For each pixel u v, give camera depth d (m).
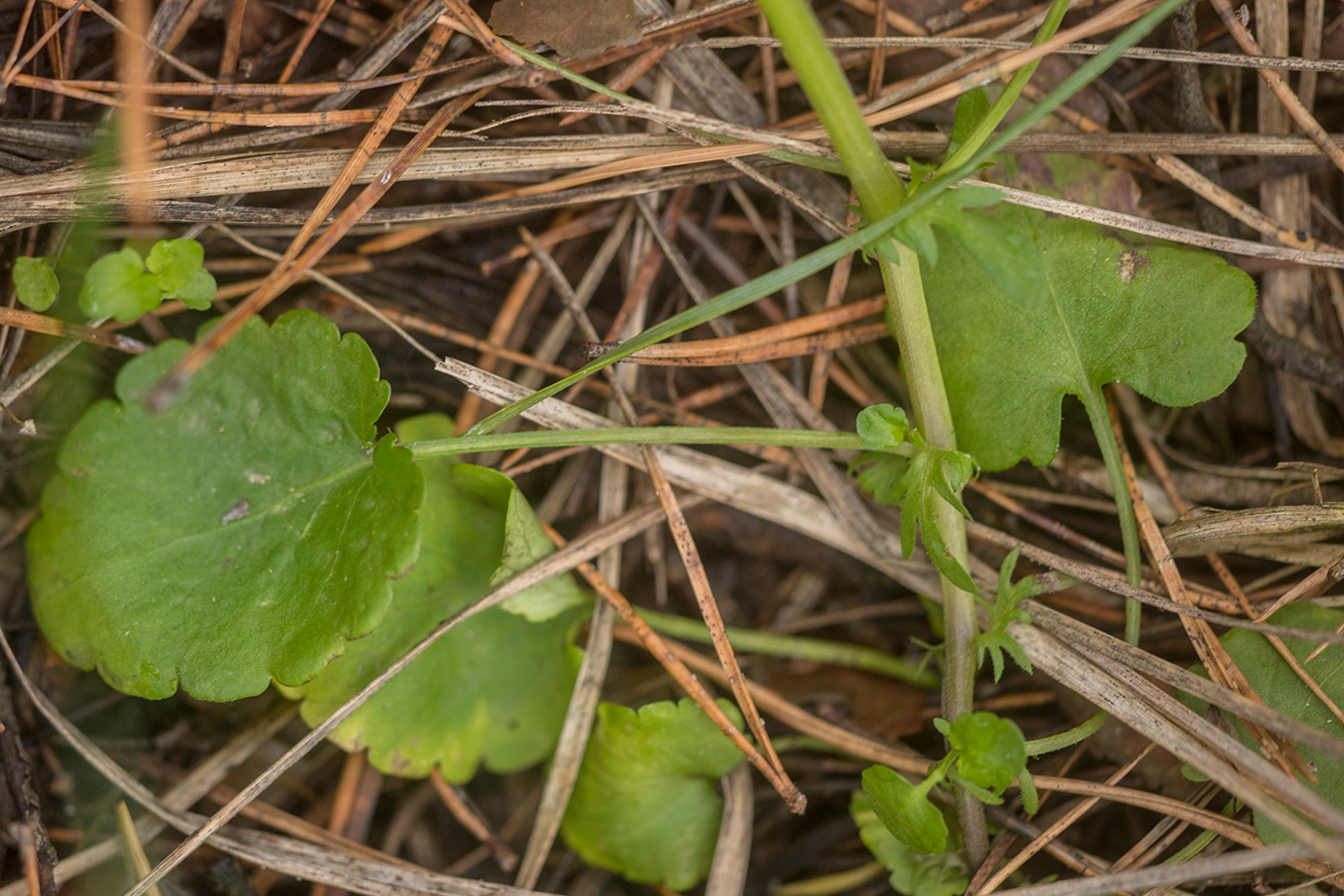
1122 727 0.44
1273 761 0.43
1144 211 0.45
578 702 0.45
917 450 0.43
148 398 0.40
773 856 0.45
